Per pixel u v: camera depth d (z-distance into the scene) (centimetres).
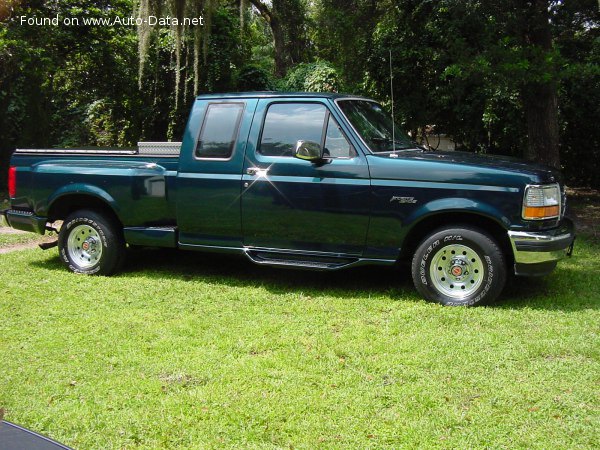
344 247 581
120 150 679
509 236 527
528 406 363
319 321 517
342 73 1373
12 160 711
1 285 633
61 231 688
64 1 1354
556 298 571
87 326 508
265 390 387
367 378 402
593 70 885
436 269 557
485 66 868
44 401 374
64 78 1520
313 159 569
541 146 1027
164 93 1522
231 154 611
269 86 1630
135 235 655
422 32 1226
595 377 399
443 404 367
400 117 1270
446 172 543
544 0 918
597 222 1000
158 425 345
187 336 485
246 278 662
